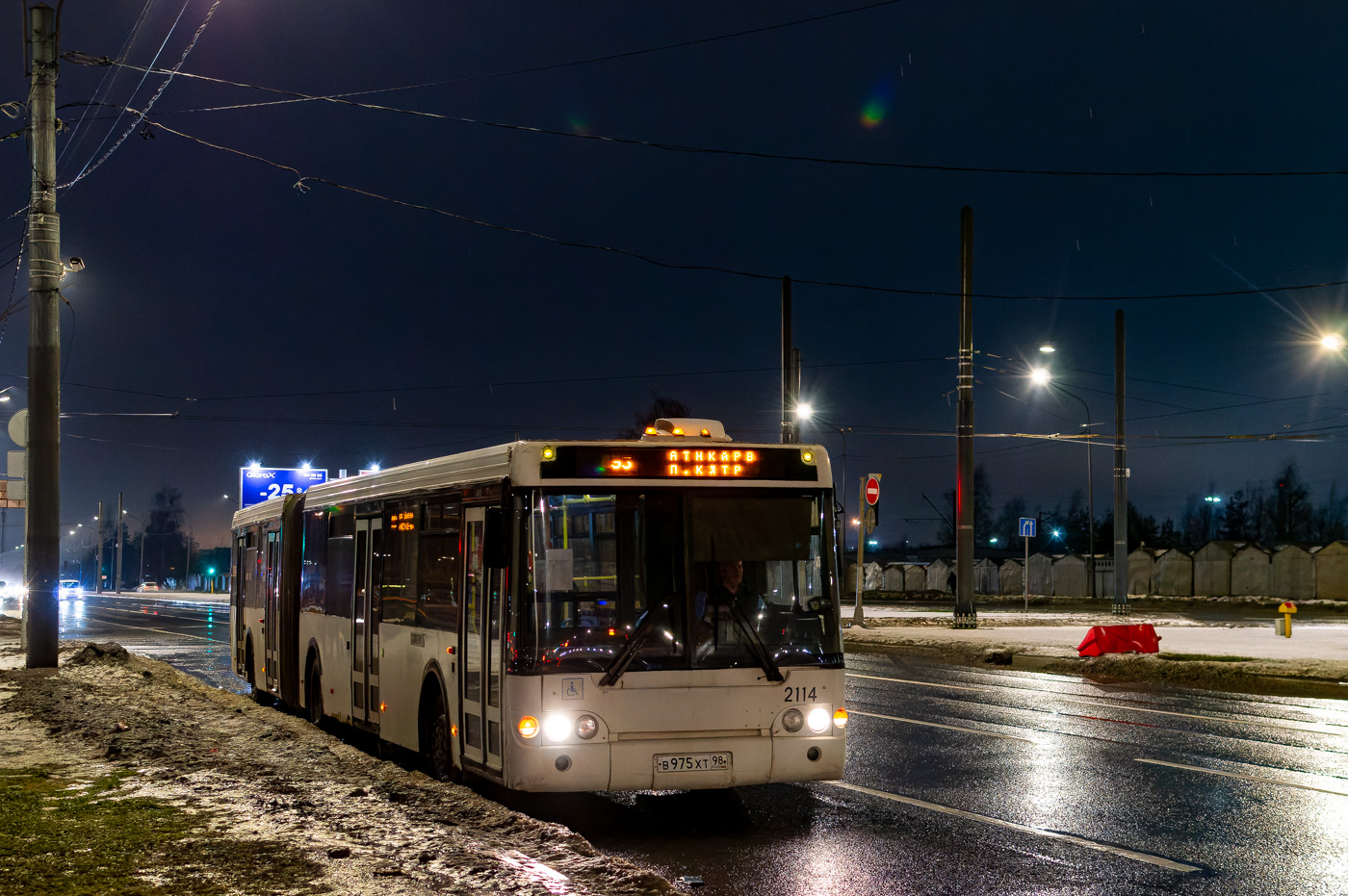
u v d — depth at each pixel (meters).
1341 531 91.88
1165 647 24.75
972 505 31.70
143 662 21.41
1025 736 12.84
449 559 9.91
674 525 8.61
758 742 8.48
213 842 6.84
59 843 6.81
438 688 10.12
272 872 6.17
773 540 8.75
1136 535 94.75
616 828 8.62
